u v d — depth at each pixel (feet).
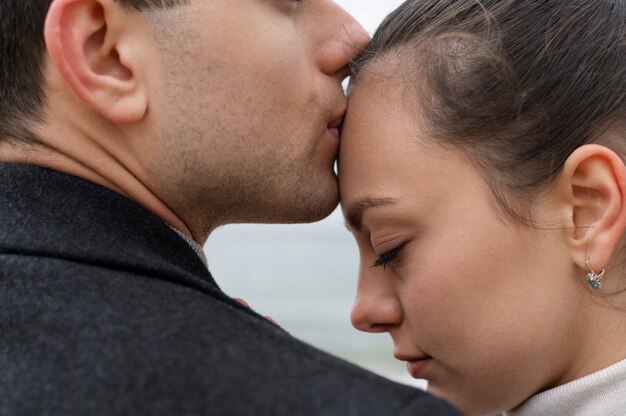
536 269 4.52
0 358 3.14
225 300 3.63
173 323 3.14
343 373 3.04
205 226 4.49
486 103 4.60
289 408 2.76
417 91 4.79
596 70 4.67
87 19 3.88
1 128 4.07
